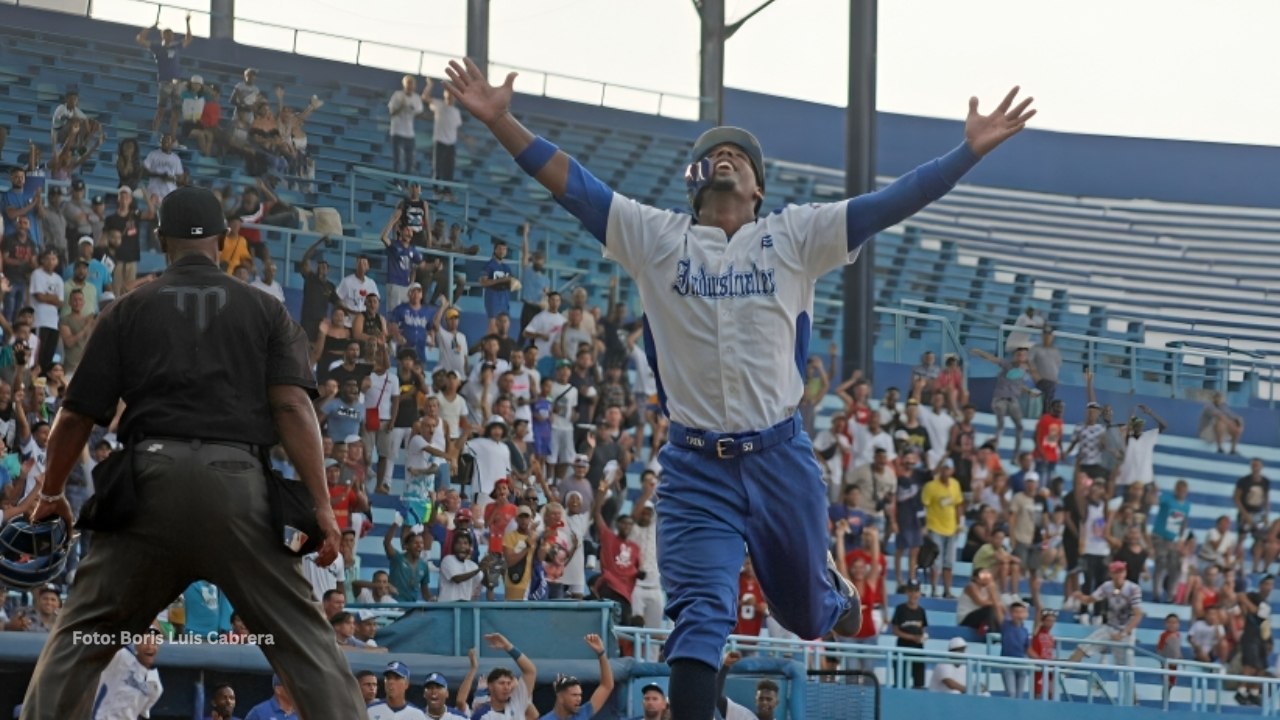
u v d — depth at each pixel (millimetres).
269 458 4348
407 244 19672
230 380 4312
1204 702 17188
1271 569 23109
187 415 4273
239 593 4285
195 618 12938
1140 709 16562
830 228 4801
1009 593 18906
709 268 4828
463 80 4887
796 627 5133
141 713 10727
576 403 18422
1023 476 20469
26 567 4574
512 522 15562
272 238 21297
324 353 17812
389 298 19484
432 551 16984
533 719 11703
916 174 4781
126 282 18125
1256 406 29250
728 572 4785
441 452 16672
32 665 10977
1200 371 29125
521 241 24734
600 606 12641
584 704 12180
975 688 16422
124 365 4328
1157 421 22078
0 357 15406
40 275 16875
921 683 17031
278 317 4398
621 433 18297
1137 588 19406
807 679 12500
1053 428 21219
